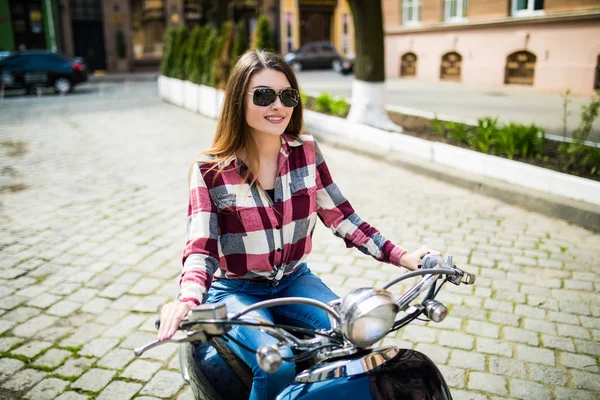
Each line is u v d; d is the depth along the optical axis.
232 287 2.12
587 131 6.77
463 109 11.66
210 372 2.00
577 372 3.05
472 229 5.25
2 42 26.92
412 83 18.09
